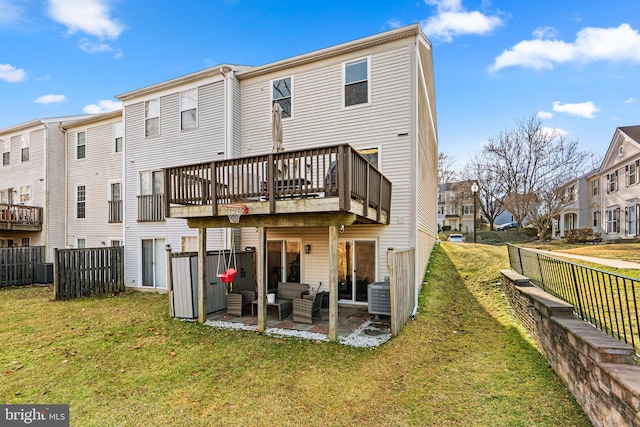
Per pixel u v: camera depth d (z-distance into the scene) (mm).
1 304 9289
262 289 6582
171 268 7730
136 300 9805
